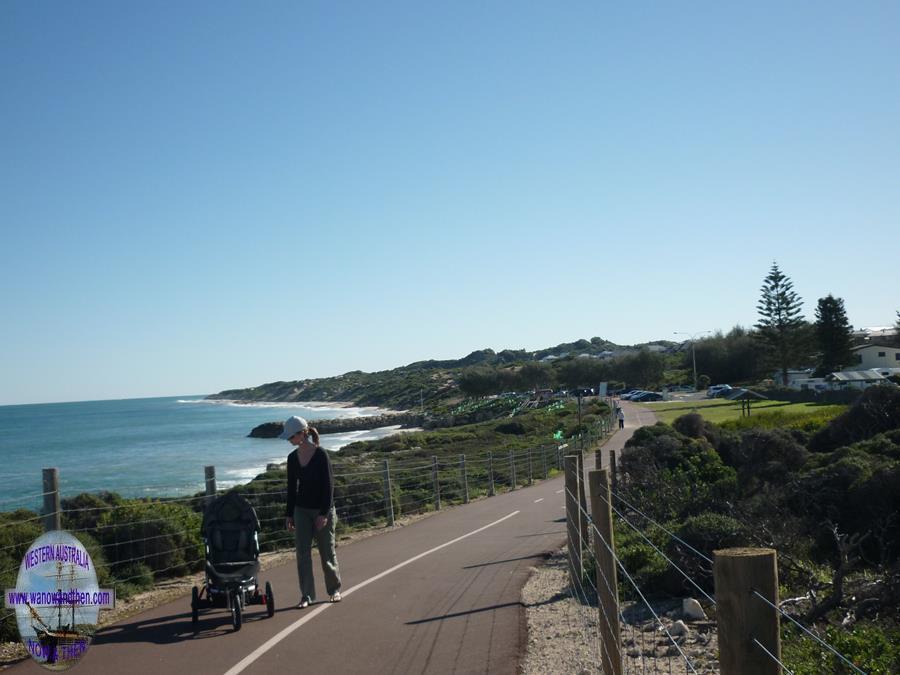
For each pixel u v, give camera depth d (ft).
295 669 22.48
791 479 48.26
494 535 53.88
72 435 406.62
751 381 398.42
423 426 388.16
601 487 18.69
